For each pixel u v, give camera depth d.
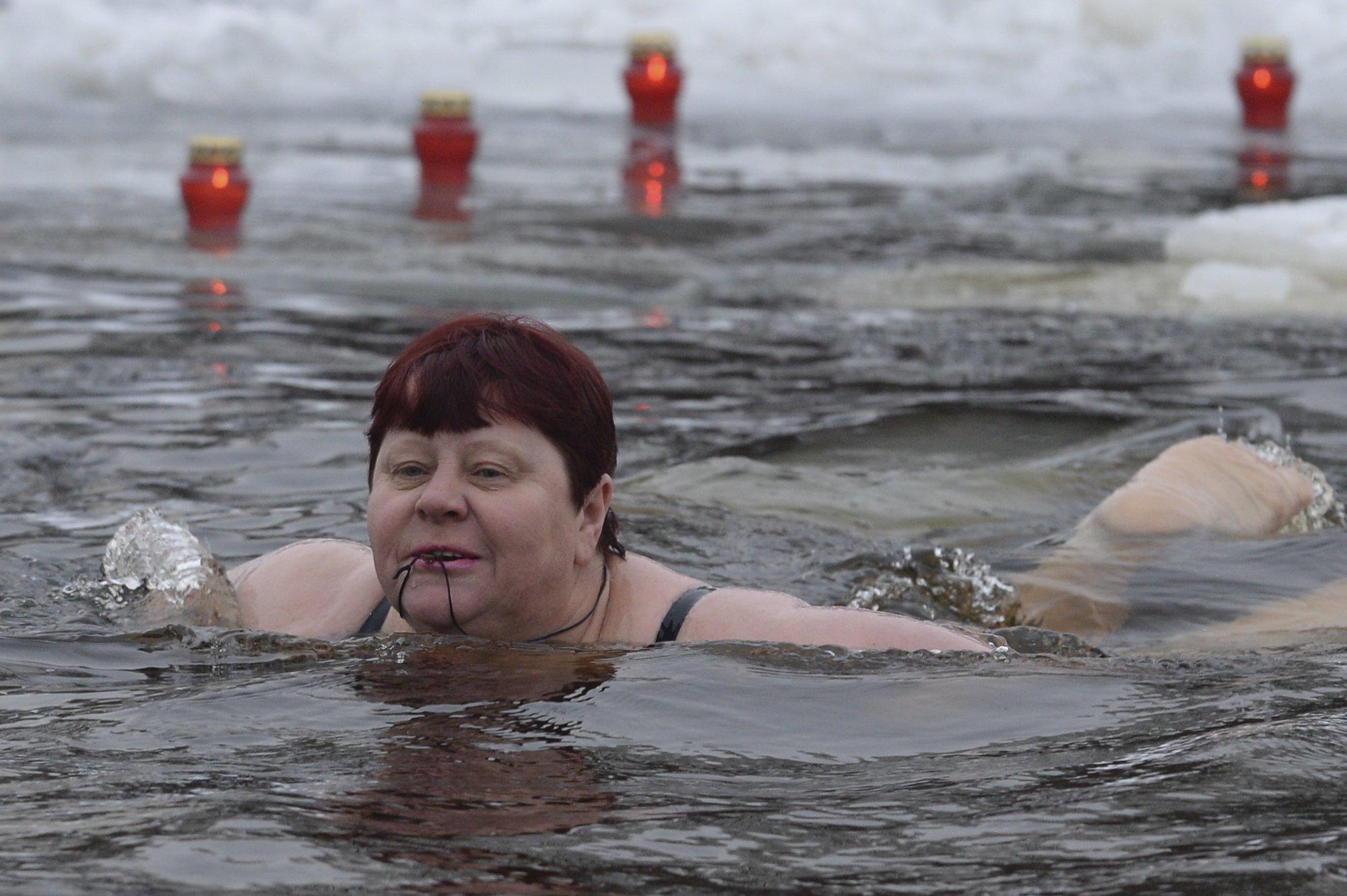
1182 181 24.19
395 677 4.91
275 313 13.37
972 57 38.06
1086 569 6.98
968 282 15.70
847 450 9.16
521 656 5.09
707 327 13.24
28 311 13.01
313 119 32.34
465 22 39.34
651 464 8.74
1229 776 4.07
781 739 4.43
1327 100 34.34
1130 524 7.42
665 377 11.21
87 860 3.47
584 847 3.60
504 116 32.66
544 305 14.20
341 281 15.12
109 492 8.02
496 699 4.69
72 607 5.97
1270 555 7.12
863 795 3.98
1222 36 38.62
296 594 5.90
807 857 3.57
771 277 15.91
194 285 14.63
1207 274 15.41
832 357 12.02
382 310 13.70
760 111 33.53
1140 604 6.59
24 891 3.31
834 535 7.51
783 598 5.57
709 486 8.27
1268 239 16.45
